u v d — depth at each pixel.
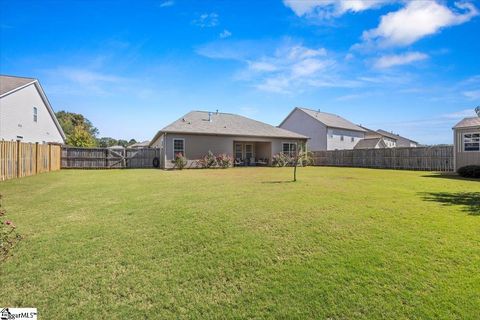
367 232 4.35
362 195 7.57
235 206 6.15
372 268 3.14
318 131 33.06
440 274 2.99
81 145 34.25
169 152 19.67
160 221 5.01
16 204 6.52
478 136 14.81
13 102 17.84
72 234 4.32
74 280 2.93
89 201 6.88
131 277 3.00
